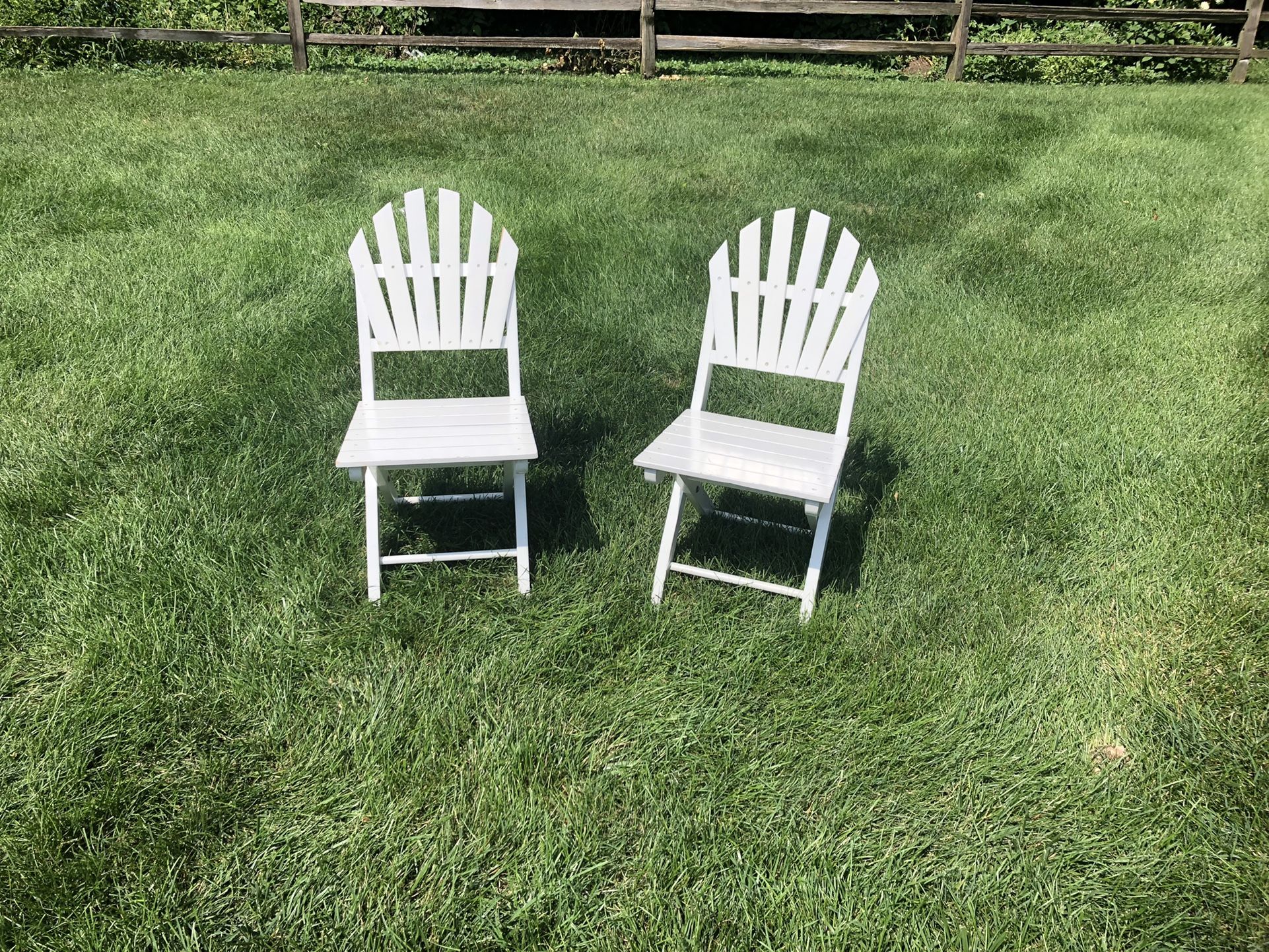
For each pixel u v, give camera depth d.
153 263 4.23
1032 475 3.01
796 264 4.60
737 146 6.43
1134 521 2.79
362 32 10.46
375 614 2.37
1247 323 4.04
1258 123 7.21
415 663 2.24
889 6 9.16
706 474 2.19
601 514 2.81
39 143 5.82
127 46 8.57
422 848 1.81
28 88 7.29
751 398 3.52
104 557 2.46
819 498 2.10
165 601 2.34
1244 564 2.59
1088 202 5.46
